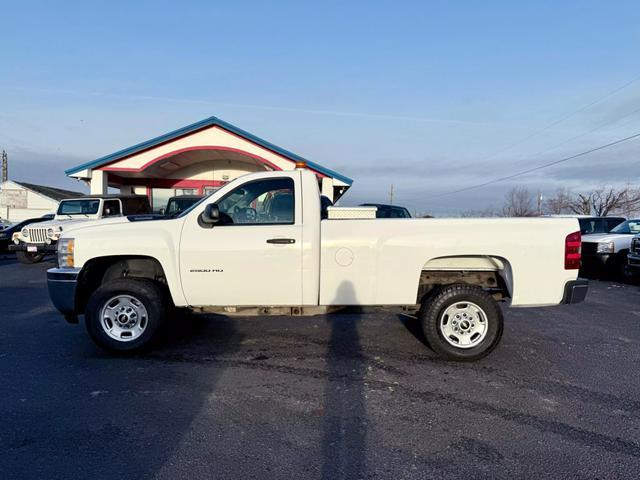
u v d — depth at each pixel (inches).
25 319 246.1
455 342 175.8
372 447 111.9
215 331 219.0
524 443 114.4
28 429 120.0
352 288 173.6
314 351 187.6
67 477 98.3
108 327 180.2
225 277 172.6
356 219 174.6
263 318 246.2
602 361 179.2
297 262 171.3
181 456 107.1
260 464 104.0
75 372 162.6
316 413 130.5
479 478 99.1
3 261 600.4
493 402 139.0
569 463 105.3
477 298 172.4
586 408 135.4
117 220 193.6
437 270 186.1
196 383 152.6
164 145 639.8
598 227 555.8
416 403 137.6
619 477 99.9
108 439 115.0
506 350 192.7
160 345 194.7
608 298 332.5
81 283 178.2
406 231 172.4
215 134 638.5
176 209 504.1
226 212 178.4
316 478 98.8
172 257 172.9
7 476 98.3
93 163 629.6
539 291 173.0
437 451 110.2
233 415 129.0
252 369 166.2
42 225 494.6
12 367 167.9
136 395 142.6
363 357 180.4
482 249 171.2
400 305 179.2
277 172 180.4
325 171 639.1
